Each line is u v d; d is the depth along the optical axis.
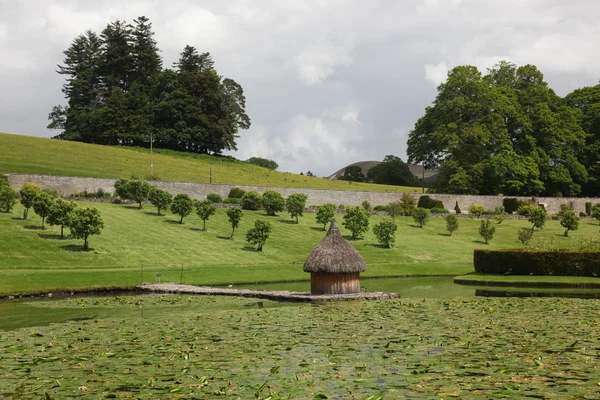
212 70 120.88
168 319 20.03
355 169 136.62
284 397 10.12
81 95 112.12
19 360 13.32
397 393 10.25
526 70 84.00
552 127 80.00
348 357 13.29
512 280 35.03
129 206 59.75
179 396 10.26
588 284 33.62
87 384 11.12
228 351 14.12
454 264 48.00
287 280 38.19
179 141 110.62
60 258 39.88
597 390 10.26
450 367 12.13
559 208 77.06
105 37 113.62
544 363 12.35
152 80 114.25
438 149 78.38
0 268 35.59
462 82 78.44
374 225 57.91
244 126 125.06
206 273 37.81
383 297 27.62
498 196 76.31
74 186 60.97
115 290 31.69
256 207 65.69
